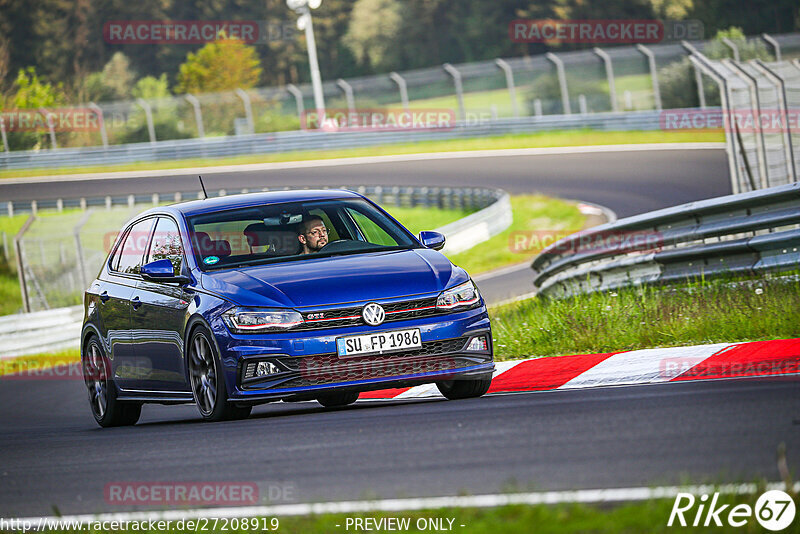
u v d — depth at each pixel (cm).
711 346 2250
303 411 2417
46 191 15200
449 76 16975
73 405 3831
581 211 10169
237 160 16325
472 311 2178
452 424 1738
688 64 15325
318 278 2164
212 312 2170
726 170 11225
